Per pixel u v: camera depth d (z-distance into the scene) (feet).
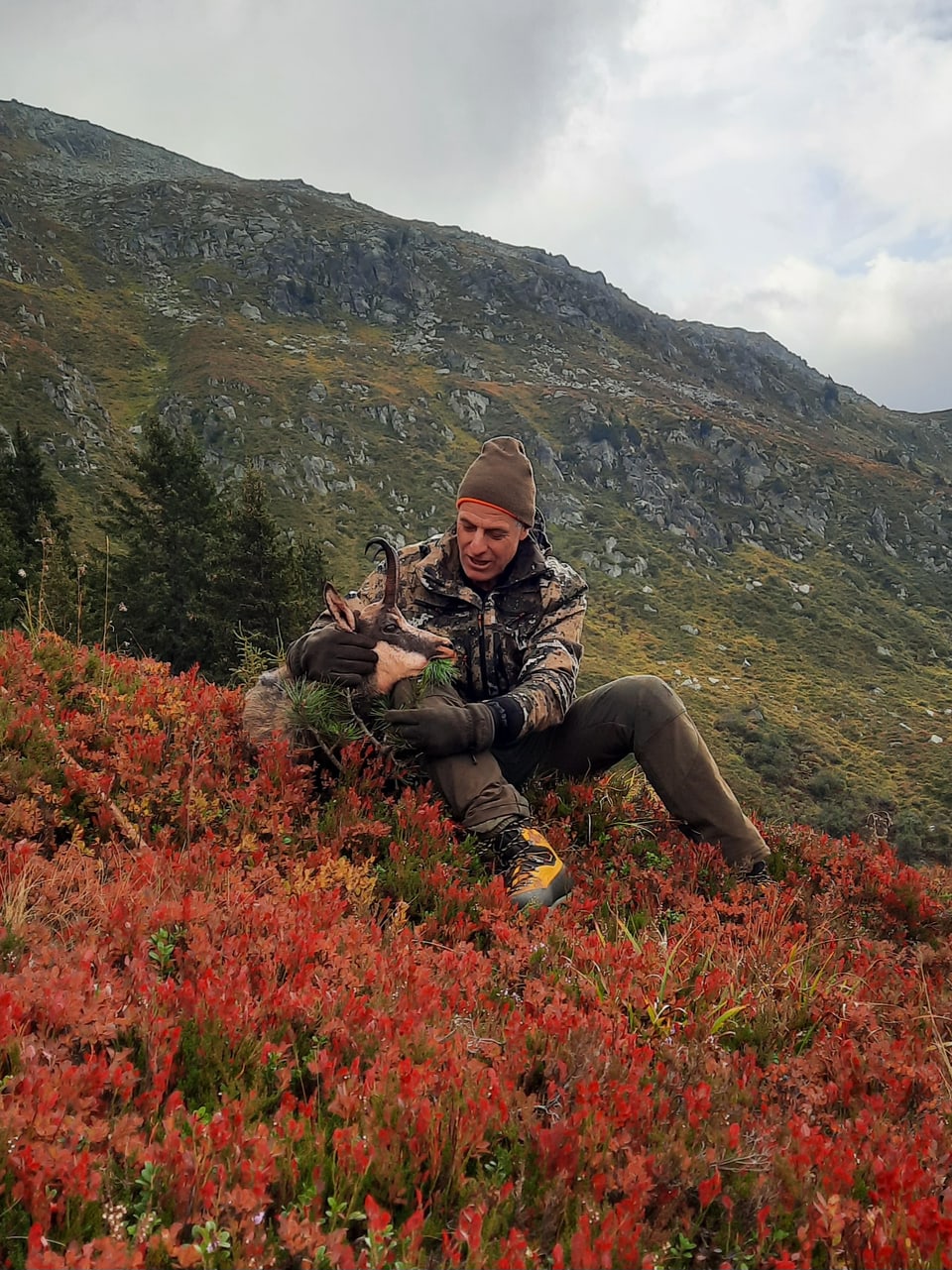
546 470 515.50
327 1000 8.95
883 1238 6.88
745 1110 8.66
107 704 17.16
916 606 488.44
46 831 12.82
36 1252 5.43
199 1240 5.93
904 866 18.12
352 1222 6.61
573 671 16.01
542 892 13.35
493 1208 6.74
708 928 13.91
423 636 15.17
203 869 11.87
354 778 15.12
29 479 127.13
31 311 505.66
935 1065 10.03
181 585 125.90
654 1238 6.84
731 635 398.21
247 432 438.81
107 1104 7.21
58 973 8.25
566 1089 8.36
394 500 430.20
